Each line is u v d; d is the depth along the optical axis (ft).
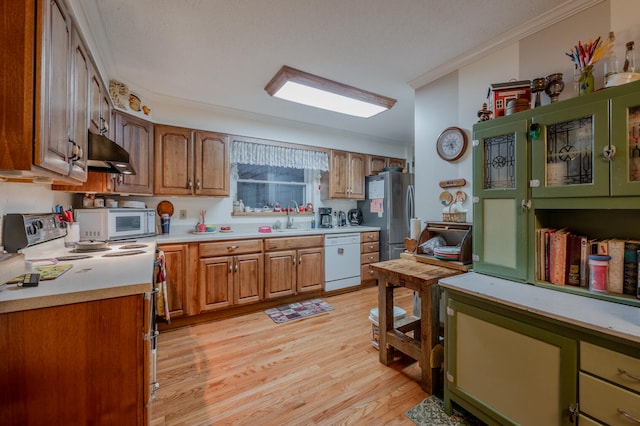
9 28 3.03
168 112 9.98
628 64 4.33
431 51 6.89
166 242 8.59
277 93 8.82
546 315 3.67
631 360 3.03
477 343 4.57
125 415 3.64
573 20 5.30
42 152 3.25
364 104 9.75
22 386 3.22
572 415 3.47
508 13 5.55
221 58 7.21
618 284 4.08
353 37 6.32
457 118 7.34
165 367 6.64
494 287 4.74
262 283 10.32
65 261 5.21
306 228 13.08
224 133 10.64
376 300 11.51
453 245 7.41
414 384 5.99
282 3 5.23
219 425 4.87
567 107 4.36
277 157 12.23
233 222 11.69
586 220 4.95
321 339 8.07
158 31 6.05
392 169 14.24
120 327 3.63
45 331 3.30
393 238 13.48
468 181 7.09
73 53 4.46
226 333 8.48
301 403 5.41
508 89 5.62
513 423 4.07
